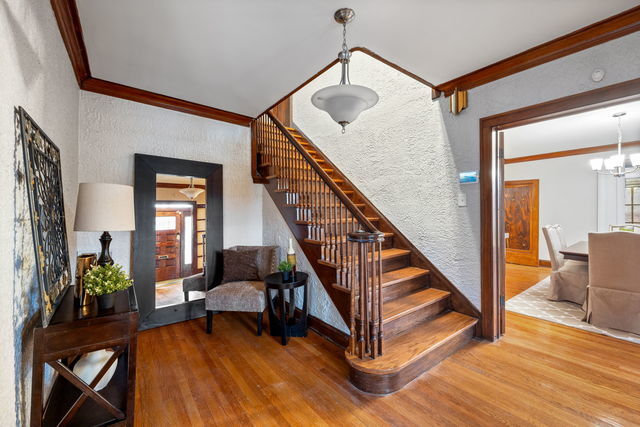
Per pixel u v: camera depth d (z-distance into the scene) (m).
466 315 2.67
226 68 2.49
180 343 2.68
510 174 6.30
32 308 1.23
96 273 1.53
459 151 2.69
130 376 1.43
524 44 2.05
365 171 3.73
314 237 2.86
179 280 3.21
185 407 1.80
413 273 2.86
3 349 0.94
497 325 2.59
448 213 2.80
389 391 1.89
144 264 2.96
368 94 1.73
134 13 1.78
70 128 2.24
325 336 2.78
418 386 1.95
